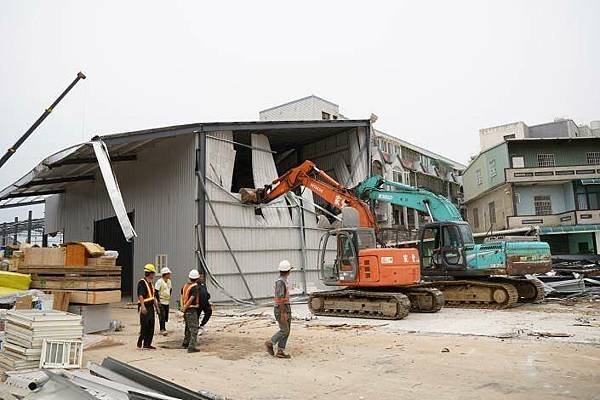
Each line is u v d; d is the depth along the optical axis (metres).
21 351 8.61
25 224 51.97
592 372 7.77
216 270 20.83
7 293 12.78
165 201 23.12
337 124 24.84
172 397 5.76
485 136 48.75
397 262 15.45
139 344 11.08
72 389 5.77
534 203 37.22
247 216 22.30
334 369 8.48
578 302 18.81
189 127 21.31
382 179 18.59
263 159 24.31
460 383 7.33
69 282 13.62
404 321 14.27
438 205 18.22
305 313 17.50
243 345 11.16
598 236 34.50
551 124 47.12
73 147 20.77
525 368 8.15
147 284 11.27
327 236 17.02
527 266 17.08
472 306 17.78
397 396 6.75
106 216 28.12
